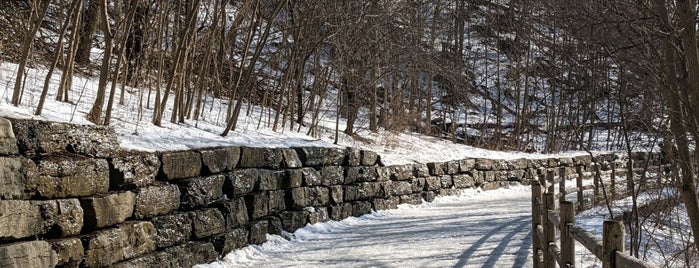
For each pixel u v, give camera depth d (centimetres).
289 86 1339
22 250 445
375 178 1288
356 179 1208
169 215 659
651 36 892
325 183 1079
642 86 1071
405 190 1427
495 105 3278
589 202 1498
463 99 3027
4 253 429
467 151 2056
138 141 670
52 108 652
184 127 884
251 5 1196
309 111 1788
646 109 1077
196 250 699
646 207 1098
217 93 1395
